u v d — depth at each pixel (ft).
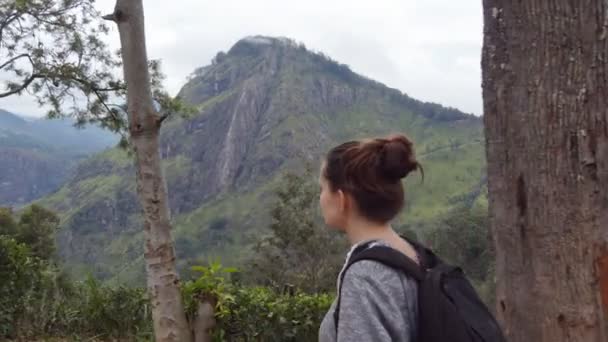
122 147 49.52
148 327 23.48
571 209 6.90
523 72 7.18
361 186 5.16
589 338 6.80
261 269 70.85
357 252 5.08
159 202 16.98
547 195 7.01
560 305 6.93
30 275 24.34
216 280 18.66
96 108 48.65
